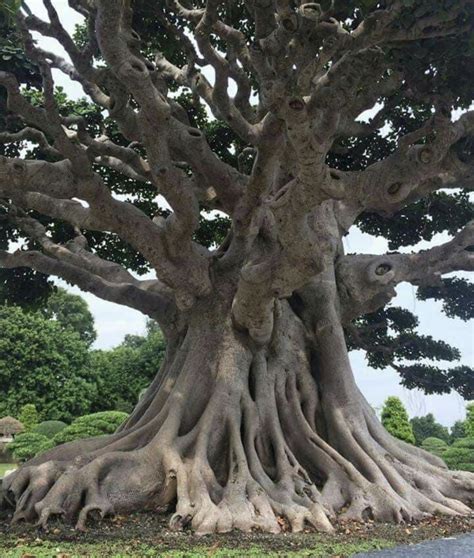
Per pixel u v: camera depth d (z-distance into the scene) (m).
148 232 11.45
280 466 11.43
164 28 14.40
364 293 13.84
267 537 9.05
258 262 11.18
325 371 13.23
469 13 8.61
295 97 7.67
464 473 12.92
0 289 16.98
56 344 47.25
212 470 11.02
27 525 9.97
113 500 10.55
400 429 28.58
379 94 13.12
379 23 8.77
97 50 14.16
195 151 12.31
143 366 48.19
